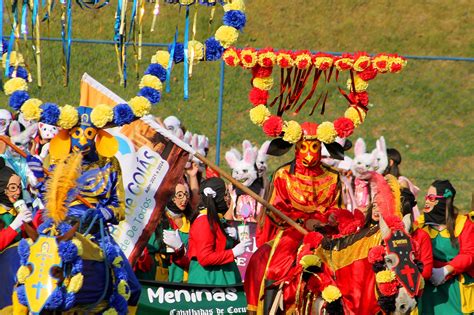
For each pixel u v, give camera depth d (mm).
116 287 14047
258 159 20859
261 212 17031
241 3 16359
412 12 45469
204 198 17875
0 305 15164
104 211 14336
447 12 45625
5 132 20547
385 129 38000
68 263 13297
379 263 13883
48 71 35906
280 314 16062
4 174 16297
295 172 16578
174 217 18891
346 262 14695
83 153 14641
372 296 14344
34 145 19875
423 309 17578
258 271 16406
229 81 38844
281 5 44688
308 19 44406
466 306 17594
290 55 16328
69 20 15789
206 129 36875
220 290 17562
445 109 39125
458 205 31828
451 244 17609
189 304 17375
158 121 21688
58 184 13578
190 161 21922
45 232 13648
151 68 15781
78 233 13742
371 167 21938
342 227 15492
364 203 21125
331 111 38250
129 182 16734
